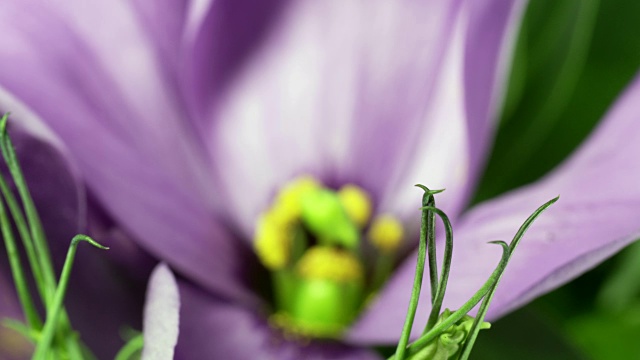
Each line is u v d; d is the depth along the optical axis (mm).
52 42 154
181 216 157
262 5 163
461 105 155
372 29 165
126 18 159
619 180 144
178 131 160
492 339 151
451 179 160
